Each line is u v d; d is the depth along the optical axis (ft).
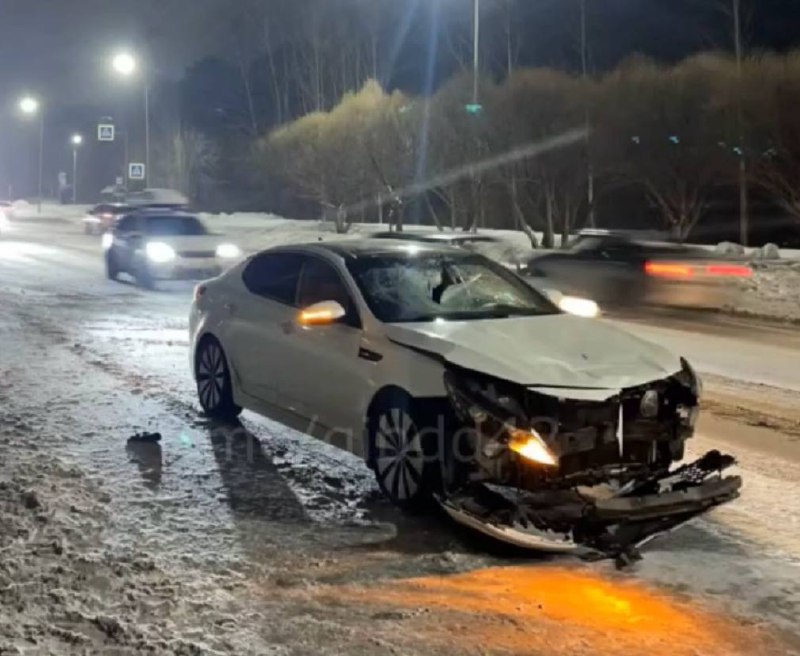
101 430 27.30
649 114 91.76
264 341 25.89
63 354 39.96
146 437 26.55
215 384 28.71
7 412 29.09
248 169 186.50
